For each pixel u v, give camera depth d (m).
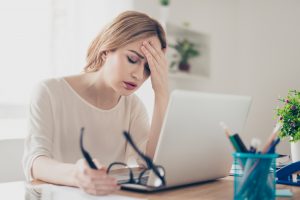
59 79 1.49
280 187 1.10
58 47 2.51
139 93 2.74
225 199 0.90
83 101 1.50
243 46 3.55
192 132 0.98
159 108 1.47
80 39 2.60
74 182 0.92
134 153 1.62
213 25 3.40
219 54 3.46
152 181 0.92
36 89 1.42
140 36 1.29
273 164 0.84
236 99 1.07
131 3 2.71
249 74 3.49
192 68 3.15
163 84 1.45
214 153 1.08
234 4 3.59
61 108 1.45
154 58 1.36
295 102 1.51
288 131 1.50
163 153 0.93
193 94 0.94
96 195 0.88
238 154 0.81
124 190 0.96
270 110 3.33
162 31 1.36
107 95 1.55
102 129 1.56
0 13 2.25
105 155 1.58
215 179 1.21
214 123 1.03
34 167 1.13
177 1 3.06
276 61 3.33
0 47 2.25
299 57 3.20
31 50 2.38
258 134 3.38
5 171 1.96
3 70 2.26
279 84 3.30
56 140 1.42
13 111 2.27
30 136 1.28
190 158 1.00
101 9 2.64
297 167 1.19
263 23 3.43
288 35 3.27
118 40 1.28
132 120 1.71
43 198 0.95
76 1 2.58
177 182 1.00
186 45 3.05
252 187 0.80
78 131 1.49
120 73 1.28
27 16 2.36
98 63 1.45
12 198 1.03
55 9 2.50
